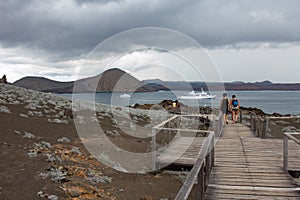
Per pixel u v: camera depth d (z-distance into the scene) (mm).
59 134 11844
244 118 26828
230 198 6348
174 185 8555
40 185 6738
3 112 13711
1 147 8805
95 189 7234
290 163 8820
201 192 5758
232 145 11742
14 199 5945
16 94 20094
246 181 7426
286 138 8258
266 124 13844
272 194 6570
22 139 10039
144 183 8445
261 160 9367
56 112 16547
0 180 6680
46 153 9008
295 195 6516
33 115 14438
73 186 7074
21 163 7824
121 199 7027
